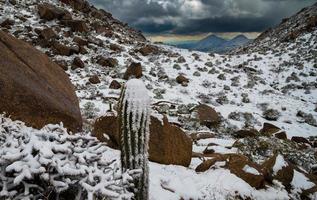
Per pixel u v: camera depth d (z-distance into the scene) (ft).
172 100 76.23
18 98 22.52
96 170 13.24
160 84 89.15
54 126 16.34
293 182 31.12
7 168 11.98
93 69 88.12
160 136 26.91
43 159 12.34
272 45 191.83
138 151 15.28
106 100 64.28
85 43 103.86
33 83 24.11
